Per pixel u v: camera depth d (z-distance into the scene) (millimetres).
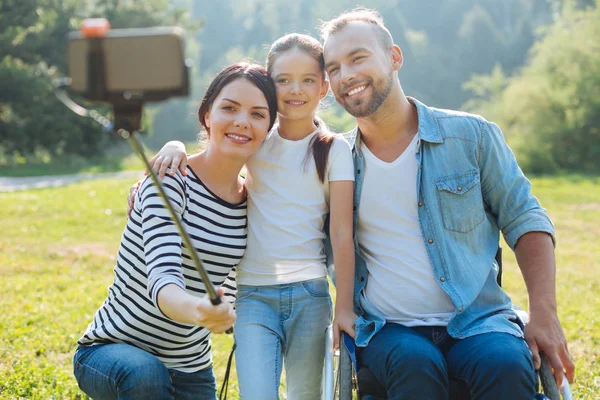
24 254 8836
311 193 3090
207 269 2996
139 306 2906
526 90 31547
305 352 3088
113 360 2812
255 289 3105
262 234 3082
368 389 2797
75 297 6453
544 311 2826
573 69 30609
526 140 30172
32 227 10984
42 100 29234
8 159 33281
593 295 7195
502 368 2562
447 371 2760
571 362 2801
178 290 2570
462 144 3037
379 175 3045
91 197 15094
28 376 4148
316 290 3092
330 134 3105
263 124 2979
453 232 2975
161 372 2797
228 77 2986
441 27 69438
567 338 5371
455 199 2984
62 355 4730
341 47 3025
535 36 63781
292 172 3092
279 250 3055
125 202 14188
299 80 3125
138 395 2736
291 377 3166
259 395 2828
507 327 2805
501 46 64000
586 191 18766
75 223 11641
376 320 2920
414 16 70312
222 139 2939
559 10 44156
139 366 2758
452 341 2883
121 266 2949
